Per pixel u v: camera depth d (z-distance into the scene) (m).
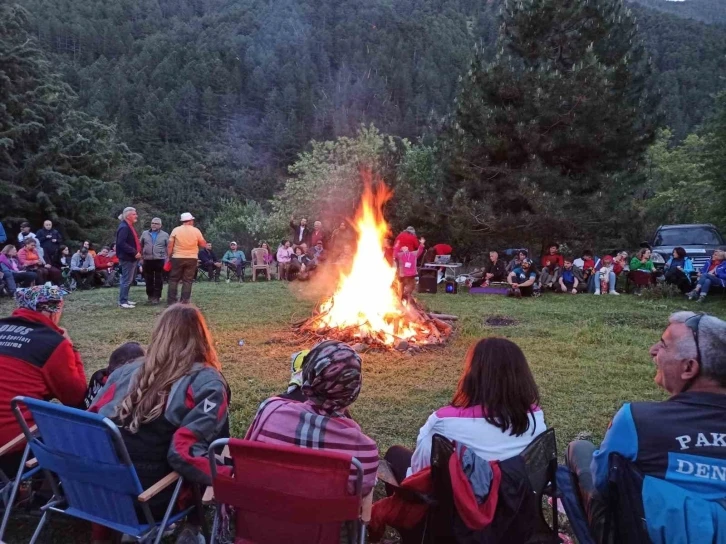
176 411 2.78
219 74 105.19
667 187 31.06
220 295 12.73
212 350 3.05
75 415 2.53
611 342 8.12
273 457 2.30
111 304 11.08
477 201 16.19
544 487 2.60
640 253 14.21
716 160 18.14
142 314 9.95
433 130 19.95
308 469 2.30
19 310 3.46
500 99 16.33
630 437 2.24
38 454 2.79
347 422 2.55
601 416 5.16
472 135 16.50
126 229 10.57
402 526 2.75
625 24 16.44
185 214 10.70
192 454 2.67
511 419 2.59
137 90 92.38
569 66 16.38
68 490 2.81
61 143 22.34
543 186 15.64
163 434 2.78
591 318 10.13
